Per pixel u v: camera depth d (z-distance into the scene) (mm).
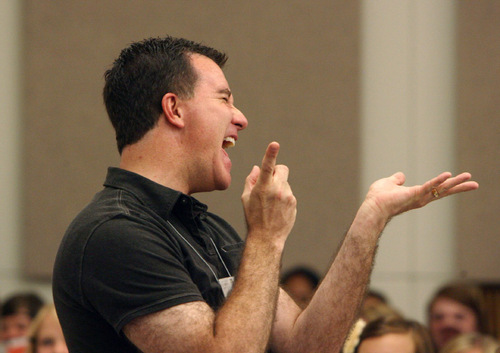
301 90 15055
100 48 14984
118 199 4828
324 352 5277
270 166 4730
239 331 4332
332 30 15141
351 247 5316
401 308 14617
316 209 14875
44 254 14617
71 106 14883
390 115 15016
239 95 14969
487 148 15000
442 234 14812
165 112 5051
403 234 14789
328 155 14945
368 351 7605
